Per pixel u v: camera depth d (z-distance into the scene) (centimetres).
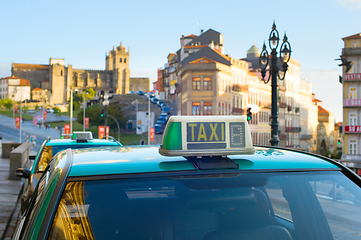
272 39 1329
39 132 10250
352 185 187
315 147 10944
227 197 176
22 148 1338
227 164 189
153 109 10725
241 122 192
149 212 170
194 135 187
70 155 217
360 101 5088
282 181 187
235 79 6531
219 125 189
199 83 5900
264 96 7588
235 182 180
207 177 181
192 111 5925
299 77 9369
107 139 696
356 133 5125
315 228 180
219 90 5909
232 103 6362
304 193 186
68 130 6931
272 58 1331
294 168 194
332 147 12569
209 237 166
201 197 174
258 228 172
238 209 174
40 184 234
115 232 163
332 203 185
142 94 13400
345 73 5219
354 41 5472
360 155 5097
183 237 166
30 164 1609
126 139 9275
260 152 223
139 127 9806
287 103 8512
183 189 175
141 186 173
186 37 9612
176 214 171
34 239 157
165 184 175
